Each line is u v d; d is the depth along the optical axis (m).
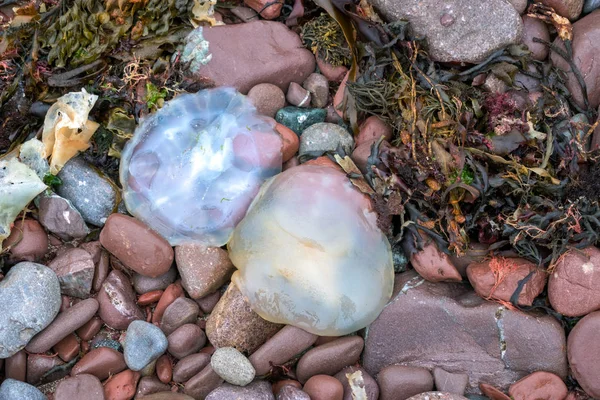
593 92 1.35
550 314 1.29
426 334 1.29
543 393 1.27
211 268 1.31
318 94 1.38
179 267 1.32
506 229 1.28
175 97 1.37
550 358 1.27
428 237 1.30
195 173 1.34
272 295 1.28
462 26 1.33
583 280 1.27
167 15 1.38
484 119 1.32
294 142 1.35
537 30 1.37
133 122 1.35
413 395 1.27
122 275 1.32
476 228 1.31
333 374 1.28
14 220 1.31
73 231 1.32
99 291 1.31
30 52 1.37
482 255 1.30
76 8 1.36
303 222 1.29
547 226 1.28
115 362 1.28
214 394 1.25
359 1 1.37
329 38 1.38
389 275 1.30
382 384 1.28
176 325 1.29
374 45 1.35
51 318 1.28
